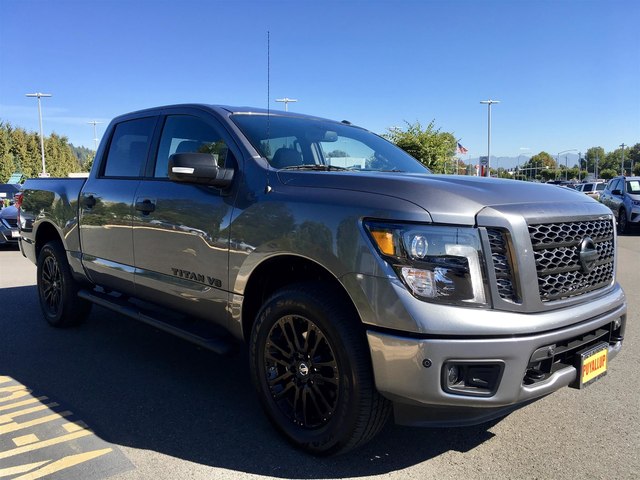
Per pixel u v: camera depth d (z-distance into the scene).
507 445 3.05
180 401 3.64
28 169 61.31
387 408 2.67
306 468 2.79
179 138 3.94
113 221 4.26
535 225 2.60
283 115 4.04
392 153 4.32
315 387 2.83
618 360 4.52
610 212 3.19
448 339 2.37
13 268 9.58
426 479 2.69
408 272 2.43
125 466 2.80
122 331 5.30
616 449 3.00
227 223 3.23
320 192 2.85
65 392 3.79
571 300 2.73
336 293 2.75
